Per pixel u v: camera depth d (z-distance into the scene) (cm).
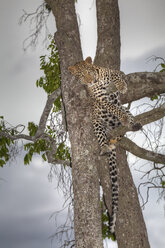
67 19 1181
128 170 1203
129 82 1179
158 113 938
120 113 1010
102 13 1281
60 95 1338
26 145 1315
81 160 1019
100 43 1270
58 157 1294
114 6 1289
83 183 1002
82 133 1033
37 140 1274
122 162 1198
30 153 1309
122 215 1148
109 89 1041
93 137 1041
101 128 1047
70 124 1055
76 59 1138
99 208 1004
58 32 1178
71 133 1050
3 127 1316
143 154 1055
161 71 1255
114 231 1117
